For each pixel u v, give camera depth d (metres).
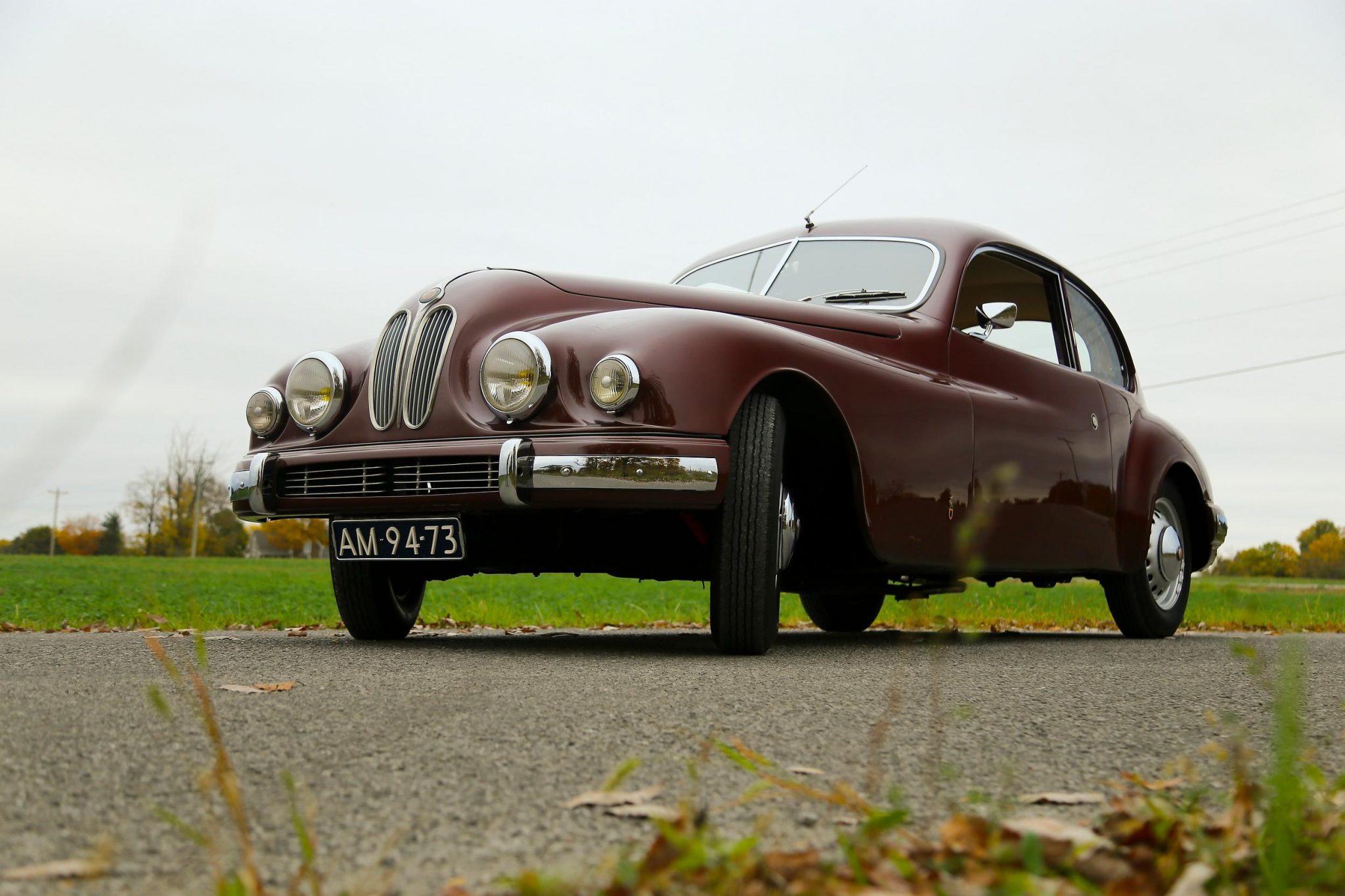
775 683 2.75
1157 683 3.03
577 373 3.29
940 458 3.96
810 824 1.49
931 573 4.11
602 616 7.59
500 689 2.54
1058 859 1.29
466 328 3.52
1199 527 5.68
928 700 2.54
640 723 2.13
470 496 3.33
